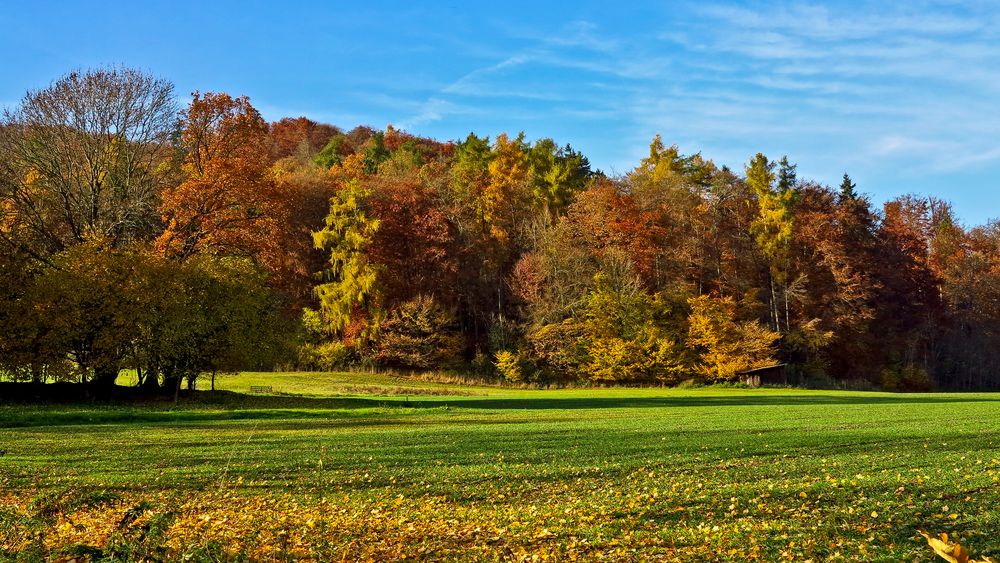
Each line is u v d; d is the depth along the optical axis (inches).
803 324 2679.6
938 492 522.3
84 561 323.9
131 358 1326.3
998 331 3083.2
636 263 2736.2
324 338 2522.1
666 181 2903.5
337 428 1013.2
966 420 1092.5
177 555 338.3
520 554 389.7
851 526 433.4
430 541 419.2
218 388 1801.2
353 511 496.1
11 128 1446.9
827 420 1115.3
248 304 1469.0
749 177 2800.2
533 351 2576.3
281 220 1660.9
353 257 2500.0
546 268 2628.0
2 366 1280.8
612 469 649.6
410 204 2780.5
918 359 3011.8
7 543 347.6
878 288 2942.9
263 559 369.7
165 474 619.8
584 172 3922.2
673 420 1135.6
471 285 2785.4
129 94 1509.6
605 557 383.6
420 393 1830.7
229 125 1609.3
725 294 2751.0
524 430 978.1
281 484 590.6
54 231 1540.4
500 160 3176.7
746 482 575.2
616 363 2485.2
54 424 1007.6
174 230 1545.3
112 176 1523.1
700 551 389.7
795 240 2817.4
